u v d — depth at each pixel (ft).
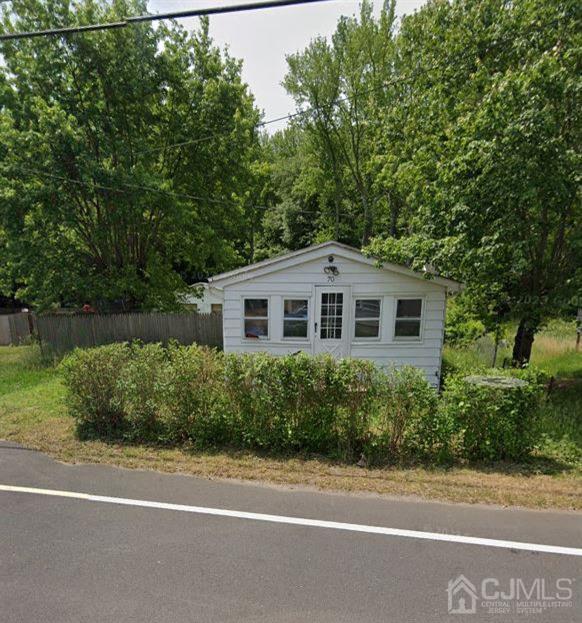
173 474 13.55
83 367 16.90
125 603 7.80
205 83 47.19
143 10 40.47
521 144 19.12
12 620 7.39
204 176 49.37
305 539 9.87
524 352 26.61
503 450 14.30
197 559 9.14
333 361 15.23
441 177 23.22
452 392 14.55
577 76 19.58
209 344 41.24
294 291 28.86
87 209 41.57
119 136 42.14
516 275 23.57
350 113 71.20
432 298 28.30
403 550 9.41
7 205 35.63
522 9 22.81
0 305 87.35
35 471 13.85
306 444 15.24
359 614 7.50
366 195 79.92
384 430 14.75
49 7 37.68
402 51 34.86
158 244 50.70
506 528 10.29
